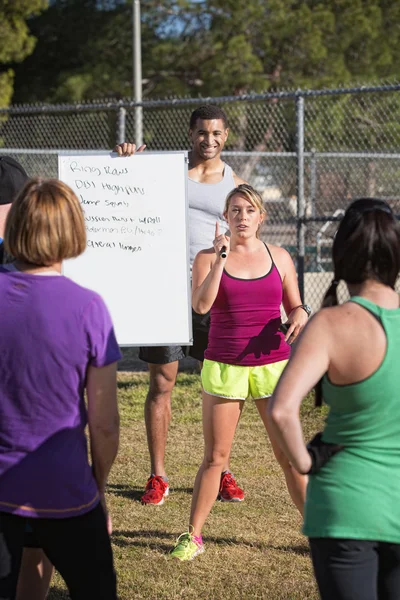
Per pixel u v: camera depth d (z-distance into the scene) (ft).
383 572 9.11
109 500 20.01
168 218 17.61
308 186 64.39
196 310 15.79
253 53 97.76
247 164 73.05
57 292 9.71
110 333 9.88
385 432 8.95
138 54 70.44
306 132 73.31
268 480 21.29
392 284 9.44
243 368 15.76
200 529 16.49
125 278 17.66
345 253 9.37
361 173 65.46
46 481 9.47
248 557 16.44
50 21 106.93
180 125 77.77
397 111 71.10
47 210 9.72
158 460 20.16
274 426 8.74
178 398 29.81
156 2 103.19
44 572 11.34
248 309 15.76
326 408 27.55
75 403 9.71
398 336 8.94
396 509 8.79
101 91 102.22
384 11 100.58
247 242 16.24
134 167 17.63
